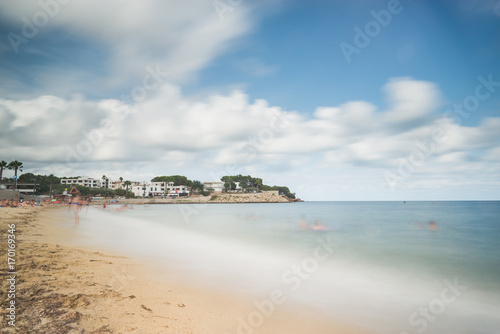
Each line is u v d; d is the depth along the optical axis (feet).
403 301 19.56
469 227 72.49
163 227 73.36
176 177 569.23
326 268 28.99
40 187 351.46
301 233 60.64
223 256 33.55
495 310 18.06
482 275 26.91
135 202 417.08
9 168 306.96
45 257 23.31
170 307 15.16
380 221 92.73
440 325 15.74
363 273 27.25
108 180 602.85
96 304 13.97
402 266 30.45
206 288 19.70
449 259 34.27
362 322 15.71
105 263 23.88
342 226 76.48
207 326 13.38
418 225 78.13
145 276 21.06
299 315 16.07
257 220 101.45
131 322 12.51
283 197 640.99
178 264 27.20
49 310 12.47
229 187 585.22
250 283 22.00
